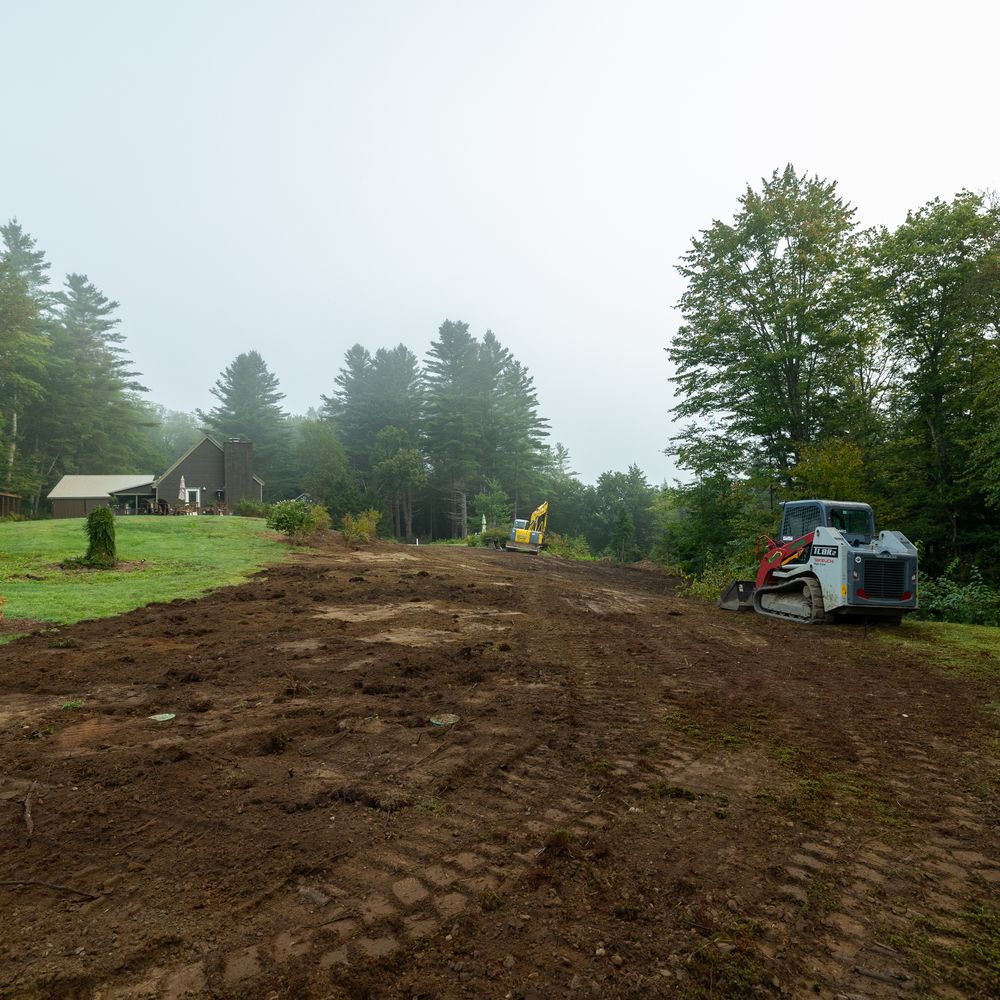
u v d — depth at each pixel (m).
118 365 71.19
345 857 2.99
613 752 4.52
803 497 19.67
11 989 2.09
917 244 23.02
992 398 18.81
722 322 25.03
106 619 9.73
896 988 2.18
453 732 4.87
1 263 51.91
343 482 65.50
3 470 50.22
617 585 23.02
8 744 4.50
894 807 3.72
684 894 2.72
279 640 8.37
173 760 4.21
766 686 6.70
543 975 2.19
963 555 22.19
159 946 2.33
